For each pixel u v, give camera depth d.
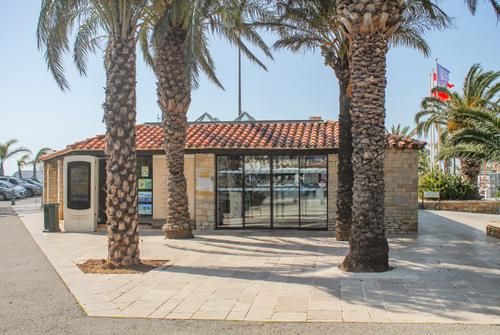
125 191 7.98
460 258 8.54
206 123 16.14
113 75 8.01
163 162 14.02
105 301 5.82
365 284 6.48
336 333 4.55
